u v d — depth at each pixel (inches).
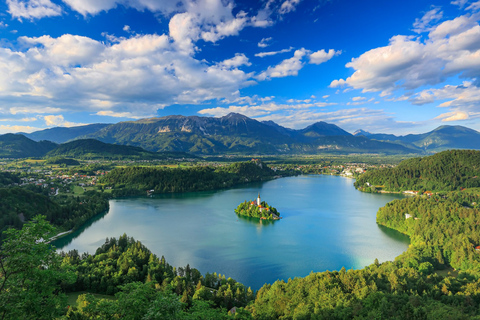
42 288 1577.3
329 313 2962.6
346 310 2957.7
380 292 3147.1
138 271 4488.2
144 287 2042.3
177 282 3966.5
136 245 5423.2
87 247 6550.2
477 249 5231.3
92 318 1966.0
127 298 1909.4
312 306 3171.8
